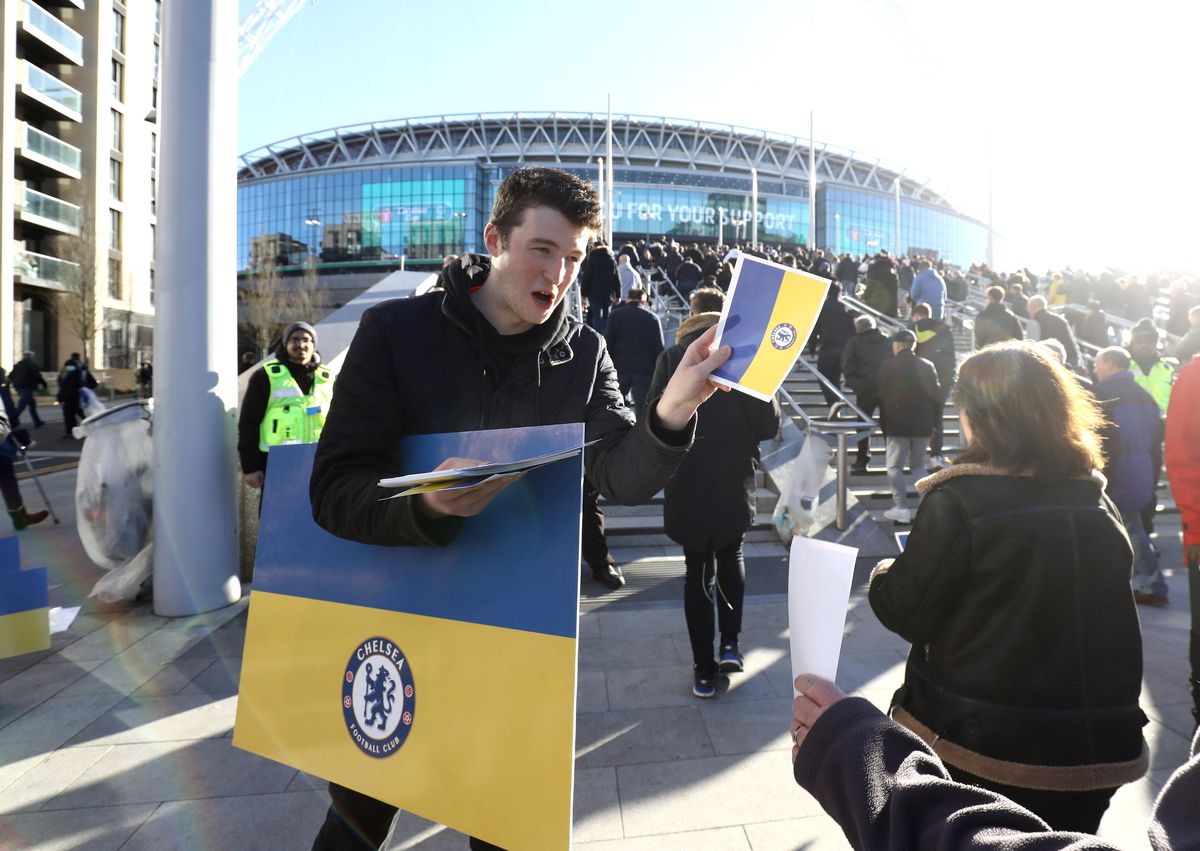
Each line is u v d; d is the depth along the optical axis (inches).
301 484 52.1
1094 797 55.4
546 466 41.6
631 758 103.7
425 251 2743.6
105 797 94.9
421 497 40.0
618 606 170.6
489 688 42.6
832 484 251.1
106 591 170.7
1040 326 302.5
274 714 51.4
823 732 33.0
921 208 3508.9
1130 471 169.2
